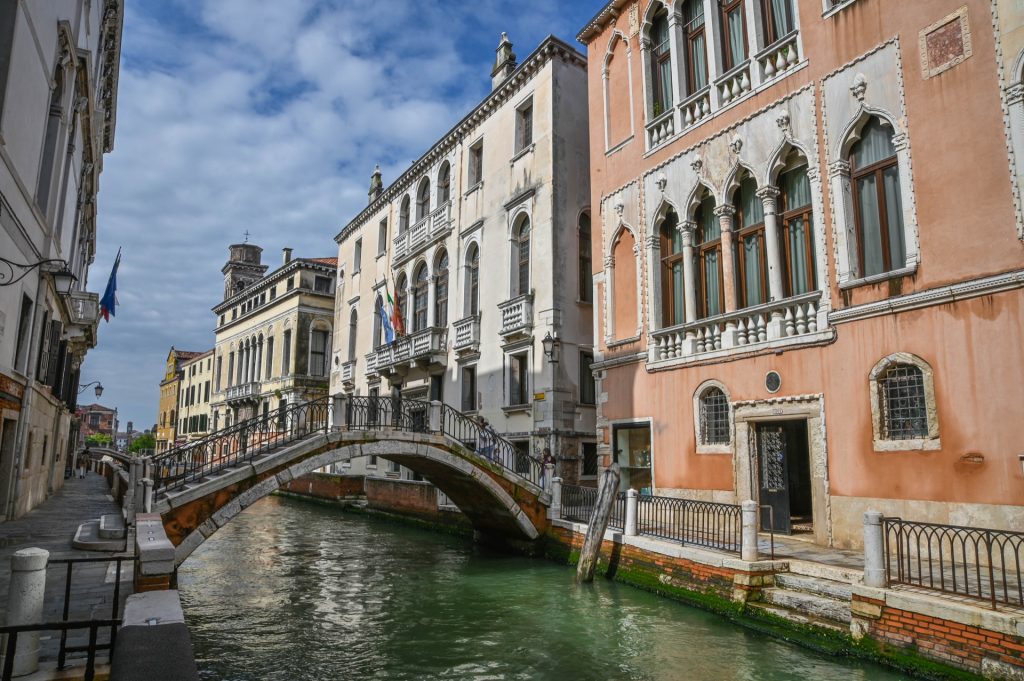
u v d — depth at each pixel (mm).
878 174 9500
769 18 11477
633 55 14391
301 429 12992
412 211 25250
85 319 17547
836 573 7742
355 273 29828
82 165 16719
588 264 17703
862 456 9055
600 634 8281
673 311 13023
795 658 7023
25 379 11141
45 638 4914
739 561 8422
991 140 8031
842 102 9836
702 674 6734
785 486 10359
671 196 12977
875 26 9484
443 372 21406
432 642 8289
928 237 8562
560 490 14195
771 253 10789
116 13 18172
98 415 102250
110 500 15391
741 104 11555
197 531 10938
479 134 21062
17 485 11109
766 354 10586
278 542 17109
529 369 17203
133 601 3938
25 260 10336
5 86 8195
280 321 37250
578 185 17734
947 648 5945
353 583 11852
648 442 13141
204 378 50719
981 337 7895
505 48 20672
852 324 9352
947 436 8109
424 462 13945
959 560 7832
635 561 10641
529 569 12773
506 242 18922
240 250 50375
